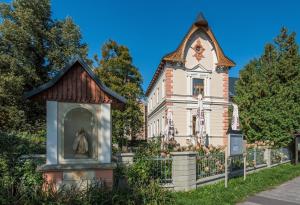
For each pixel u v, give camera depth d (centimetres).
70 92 805
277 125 2411
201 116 2436
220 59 3092
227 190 1124
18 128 2178
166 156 1120
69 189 780
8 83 2123
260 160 1894
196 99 3017
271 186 1344
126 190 829
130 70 3462
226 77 3127
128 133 3256
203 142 2361
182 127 2950
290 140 2389
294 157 2436
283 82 2786
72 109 817
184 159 1093
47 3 2484
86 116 841
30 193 758
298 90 2666
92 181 818
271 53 3058
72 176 805
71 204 728
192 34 3044
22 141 1184
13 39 2308
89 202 742
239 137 1340
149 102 4662
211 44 3120
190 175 1107
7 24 2319
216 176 1303
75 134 828
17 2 2448
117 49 3484
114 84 3303
